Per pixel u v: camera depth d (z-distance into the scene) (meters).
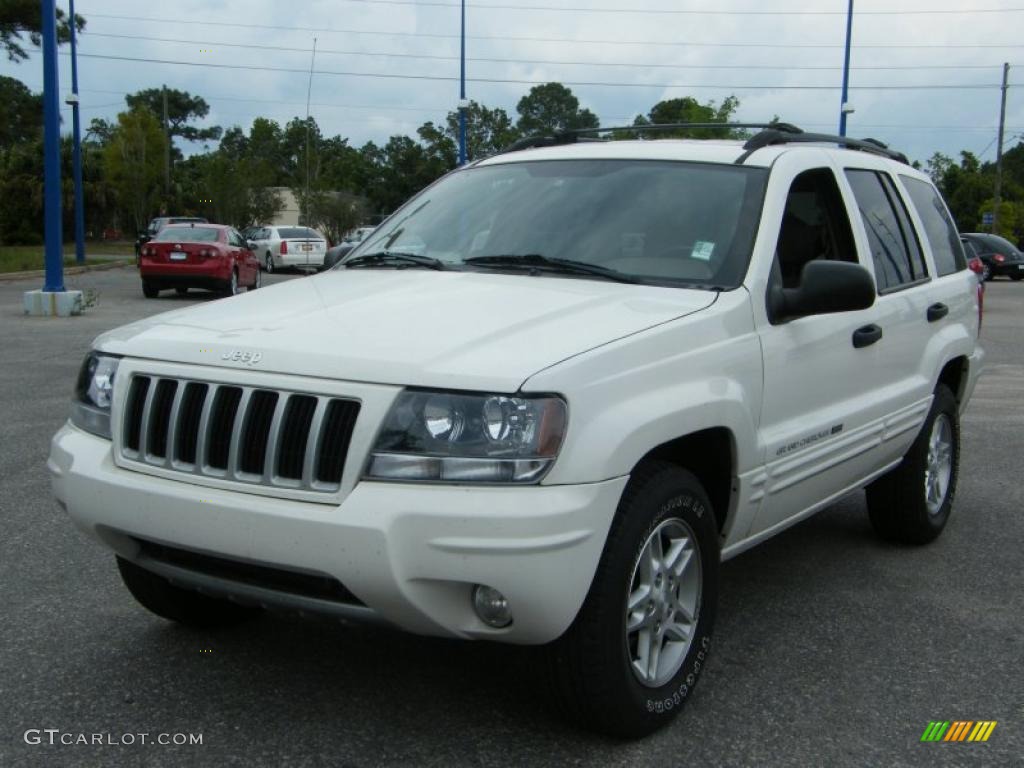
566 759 3.23
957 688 3.81
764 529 4.07
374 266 4.39
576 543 2.92
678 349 3.40
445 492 2.88
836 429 4.29
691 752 3.29
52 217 17.11
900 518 5.42
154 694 3.63
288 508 2.96
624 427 3.06
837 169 4.72
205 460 3.16
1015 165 89.44
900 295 4.95
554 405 2.94
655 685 3.38
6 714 3.46
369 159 89.19
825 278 3.82
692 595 3.53
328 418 3.01
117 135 59.88
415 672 3.84
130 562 3.77
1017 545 5.63
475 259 4.18
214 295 22.03
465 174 4.96
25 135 57.78
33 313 16.84
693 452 3.75
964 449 8.01
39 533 5.34
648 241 4.03
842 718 3.55
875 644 4.21
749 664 3.99
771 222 4.05
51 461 3.58
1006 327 17.88
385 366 3.00
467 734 3.37
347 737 3.35
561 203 4.34
